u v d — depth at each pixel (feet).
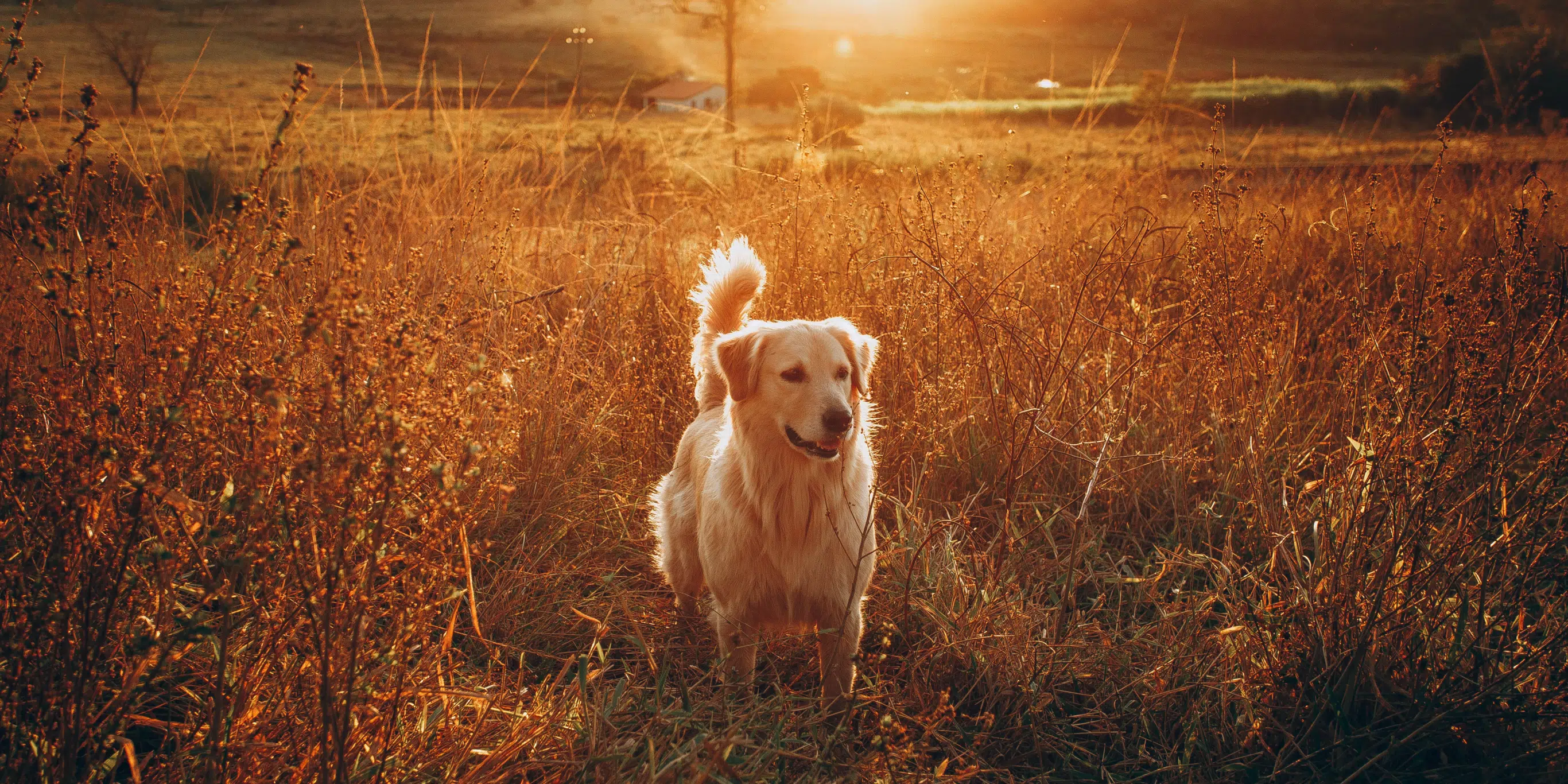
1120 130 45.03
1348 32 127.44
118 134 19.81
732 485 10.52
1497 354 10.24
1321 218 20.86
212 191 19.83
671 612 12.22
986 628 10.91
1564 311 10.04
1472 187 23.50
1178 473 14.12
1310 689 9.66
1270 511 12.44
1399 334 13.01
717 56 196.13
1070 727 10.04
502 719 8.78
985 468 14.44
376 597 7.16
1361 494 9.92
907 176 22.68
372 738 7.74
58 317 7.59
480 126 21.58
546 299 17.63
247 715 7.71
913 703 9.94
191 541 6.84
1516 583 9.63
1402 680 9.48
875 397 15.65
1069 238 19.45
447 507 6.79
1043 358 14.61
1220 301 15.31
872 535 10.67
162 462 6.59
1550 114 29.01
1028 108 63.52
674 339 16.51
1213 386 14.99
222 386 7.75
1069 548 13.48
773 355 10.25
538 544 13.07
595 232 20.49
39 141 13.16
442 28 239.50
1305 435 15.08
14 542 8.05
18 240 6.97
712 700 9.60
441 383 10.32
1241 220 21.01
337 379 6.41
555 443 14.26
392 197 19.15
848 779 8.47
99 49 81.15
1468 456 9.71
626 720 9.11
